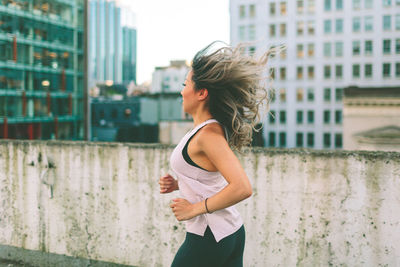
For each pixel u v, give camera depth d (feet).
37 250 8.95
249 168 7.30
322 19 204.64
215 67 4.04
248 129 4.35
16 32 140.77
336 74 204.64
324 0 203.51
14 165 9.07
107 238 8.33
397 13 193.36
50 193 8.75
